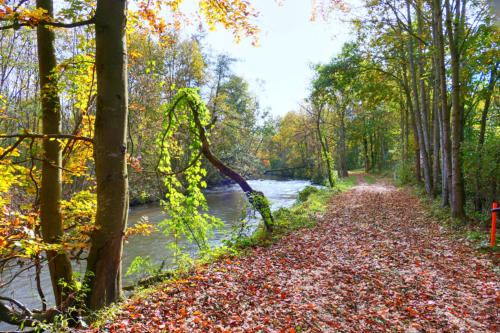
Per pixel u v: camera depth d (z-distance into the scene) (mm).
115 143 4344
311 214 12250
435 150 14242
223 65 30016
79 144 6586
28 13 3855
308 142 46656
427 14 12828
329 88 17234
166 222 7441
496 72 9953
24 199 8375
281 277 5332
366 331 3488
